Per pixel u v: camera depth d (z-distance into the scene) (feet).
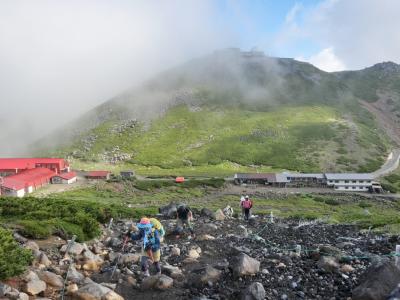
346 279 42.80
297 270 46.65
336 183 486.38
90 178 505.66
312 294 39.58
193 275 44.06
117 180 478.59
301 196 430.61
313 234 76.38
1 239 42.37
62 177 463.42
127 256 52.80
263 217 124.06
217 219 103.14
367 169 574.56
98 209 95.25
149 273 47.91
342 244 61.52
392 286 35.35
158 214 113.60
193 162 651.66
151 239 46.85
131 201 357.82
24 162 501.56
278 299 38.37
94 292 37.60
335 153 640.17
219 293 40.32
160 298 39.78
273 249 58.90
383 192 469.98
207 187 463.83
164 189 441.68
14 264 38.60
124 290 42.04
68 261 50.34
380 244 61.82
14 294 35.22
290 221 117.70
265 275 44.80
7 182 383.65
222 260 54.03
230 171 591.78
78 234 64.18
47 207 88.84
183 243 65.31
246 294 37.93
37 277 40.19
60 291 39.47
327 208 372.99
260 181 506.89
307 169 581.94
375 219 120.06
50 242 59.88
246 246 62.03
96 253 58.08
